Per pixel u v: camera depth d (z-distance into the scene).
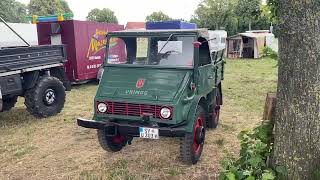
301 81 3.62
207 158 5.88
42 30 13.86
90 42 14.57
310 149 3.71
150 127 5.17
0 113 9.62
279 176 3.86
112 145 6.02
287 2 3.59
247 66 22.31
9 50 7.70
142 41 5.81
